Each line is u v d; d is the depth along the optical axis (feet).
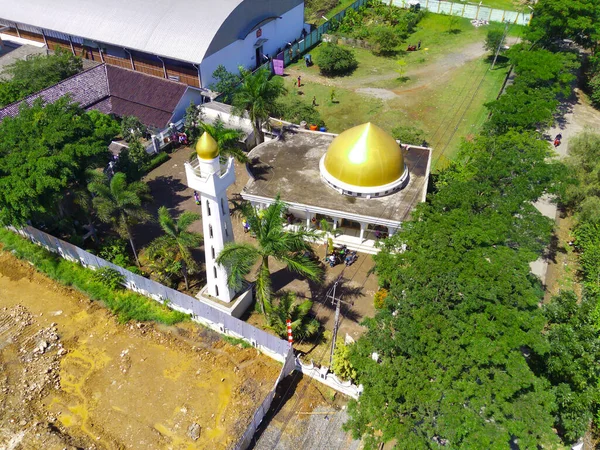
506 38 262.26
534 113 150.10
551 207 148.56
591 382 85.71
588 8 201.87
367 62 245.45
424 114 199.31
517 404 72.59
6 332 110.73
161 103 179.52
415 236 98.53
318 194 129.70
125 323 112.88
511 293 86.38
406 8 305.94
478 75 230.68
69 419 93.45
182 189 156.15
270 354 104.17
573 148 147.33
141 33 196.03
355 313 113.50
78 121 124.67
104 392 98.27
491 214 103.24
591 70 216.95
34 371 102.06
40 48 219.41
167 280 118.83
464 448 67.92
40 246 131.85
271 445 88.69
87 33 204.85
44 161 111.45
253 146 174.40
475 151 139.23
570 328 87.30
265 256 96.22
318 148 149.18
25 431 90.38
